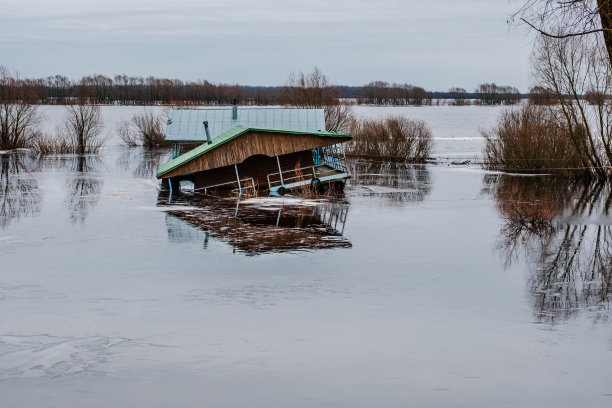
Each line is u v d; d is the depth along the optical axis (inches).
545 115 2123.5
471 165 2447.1
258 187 1620.3
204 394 432.1
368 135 2741.1
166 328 577.9
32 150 3051.2
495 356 505.7
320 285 746.2
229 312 631.8
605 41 363.9
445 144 3654.0
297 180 1612.9
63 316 617.6
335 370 475.8
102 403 417.1
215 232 1096.2
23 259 891.4
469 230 1125.7
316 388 442.9
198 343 534.9
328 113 2933.1
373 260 880.9
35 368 475.5
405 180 1969.7
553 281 773.9
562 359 499.5
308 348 522.9
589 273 816.9
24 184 1831.9
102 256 909.8
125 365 482.3
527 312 636.1
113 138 4035.4
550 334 563.5
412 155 2669.8
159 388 440.8
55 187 1763.0
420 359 498.0
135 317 614.2
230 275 796.6
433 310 642.2
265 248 962.1
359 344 534.0
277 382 452.1
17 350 514.9
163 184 1833.2
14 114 3302.2
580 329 579.5
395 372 471.2
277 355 505.7
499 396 430.3
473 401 422.9
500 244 1000.9
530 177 2044.8
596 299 689.6
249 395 430.9
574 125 1975.9
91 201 1487.5
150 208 1375.5
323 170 1740.9
